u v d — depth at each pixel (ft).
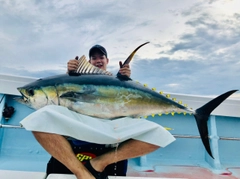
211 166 7.97
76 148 4.99
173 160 8.38
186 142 8.78
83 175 3.76
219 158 8.70
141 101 4.92
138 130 4.11
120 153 4.13
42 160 7.46
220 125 9.14
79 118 4.39
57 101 4.59
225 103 8.61
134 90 4.88
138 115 4.98
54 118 3.79
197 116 5.07
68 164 3.76
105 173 4.14
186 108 5.14
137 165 7.75
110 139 4.02
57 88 4.57
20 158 7.43
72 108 4.59
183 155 8.62
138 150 4.18
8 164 6.89
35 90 4.64
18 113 7.93
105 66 6.81
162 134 4.21
